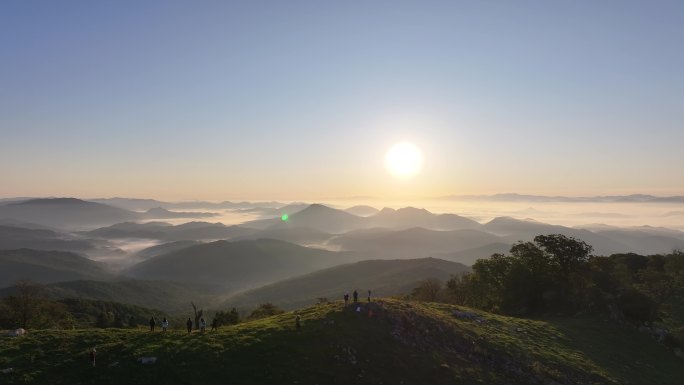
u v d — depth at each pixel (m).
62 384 31.42
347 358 38.84
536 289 82.56
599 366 48.69
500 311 82.88
